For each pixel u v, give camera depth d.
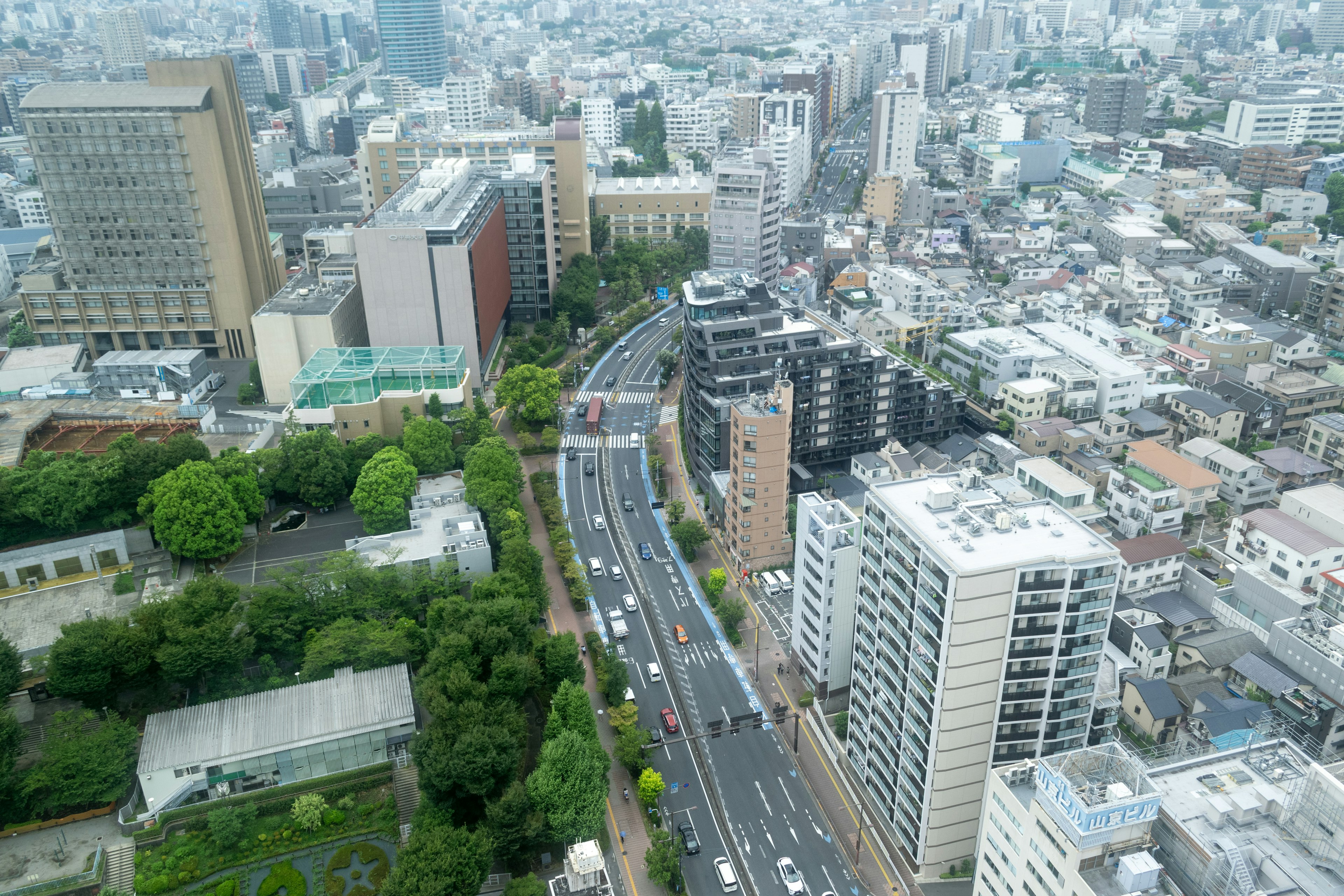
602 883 113.75
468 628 141.25
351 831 126.19
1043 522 119.38
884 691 130.00
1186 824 86.06
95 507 171.25
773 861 130.38
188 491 166.62
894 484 128.75
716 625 178.25
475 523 179.12
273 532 185.75
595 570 192.25
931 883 126.56
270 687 140.88
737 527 194.75
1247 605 169.00
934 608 111.62
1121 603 170.38
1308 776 84.62
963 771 120.12
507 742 125.06
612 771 144.62
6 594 160.25
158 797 125.44
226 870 121.56
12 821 123.62
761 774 145.00
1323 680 147.62
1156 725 146.75
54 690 130.25
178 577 167.38
